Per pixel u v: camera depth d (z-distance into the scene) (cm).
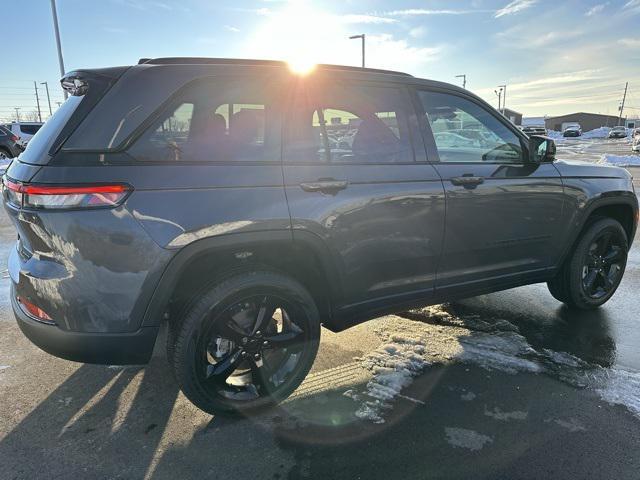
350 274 271
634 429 247
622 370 306
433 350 331
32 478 216
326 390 284
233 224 229
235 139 240
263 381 259
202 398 244
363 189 265
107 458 229
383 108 285
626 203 395
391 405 270
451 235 301
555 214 349
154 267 217
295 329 267
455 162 305
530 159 336
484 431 246
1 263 538
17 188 218
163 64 235
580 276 385
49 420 258
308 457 229
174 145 226
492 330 364
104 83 223
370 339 348
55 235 210
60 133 217
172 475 219
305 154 255
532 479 213
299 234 245
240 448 236
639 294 441
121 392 285
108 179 210
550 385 289
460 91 317
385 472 219
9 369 309
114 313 217
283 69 258
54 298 216
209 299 235
